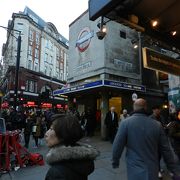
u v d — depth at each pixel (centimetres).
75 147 161
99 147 1153
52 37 5469
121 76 1619
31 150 1095
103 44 1570
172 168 312
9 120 1309
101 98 1644
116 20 571
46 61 5172
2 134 733
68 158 154
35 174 682
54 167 155
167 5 573
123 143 321
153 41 761
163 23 665
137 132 312
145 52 694
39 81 4575
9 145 750
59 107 4669
